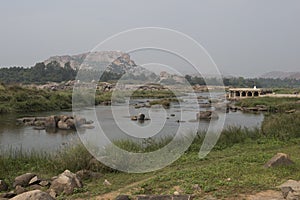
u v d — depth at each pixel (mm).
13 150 14289
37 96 39344
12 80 69125
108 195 7211
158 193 6957
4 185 7930
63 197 7117
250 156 10117
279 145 12578
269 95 52094
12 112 34094
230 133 14062
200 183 7371
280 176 7805
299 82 126625
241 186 7066
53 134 21172
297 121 15562
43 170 9664
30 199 5926
